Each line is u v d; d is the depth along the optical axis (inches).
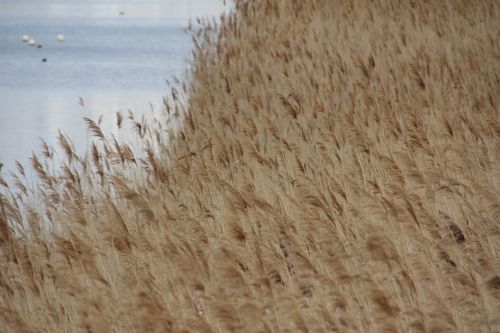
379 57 2251.5
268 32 2694.4
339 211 1182.3
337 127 1596.9
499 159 1441.9
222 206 1255.5
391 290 993.5
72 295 984.9
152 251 1083.3
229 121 1692.9
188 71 2532.0
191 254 1045.2
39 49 4079.7
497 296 913.5
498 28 2608.3
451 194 1244.5
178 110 1855.3
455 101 1800.0
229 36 2672.2
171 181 1369.3
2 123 2401.6
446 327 848.9
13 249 1102.4
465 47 2282.2
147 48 4020.7
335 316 938.1
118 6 6373.0
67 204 1254.9
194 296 1000.9
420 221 1123.9
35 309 1006.4
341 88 1950.1
